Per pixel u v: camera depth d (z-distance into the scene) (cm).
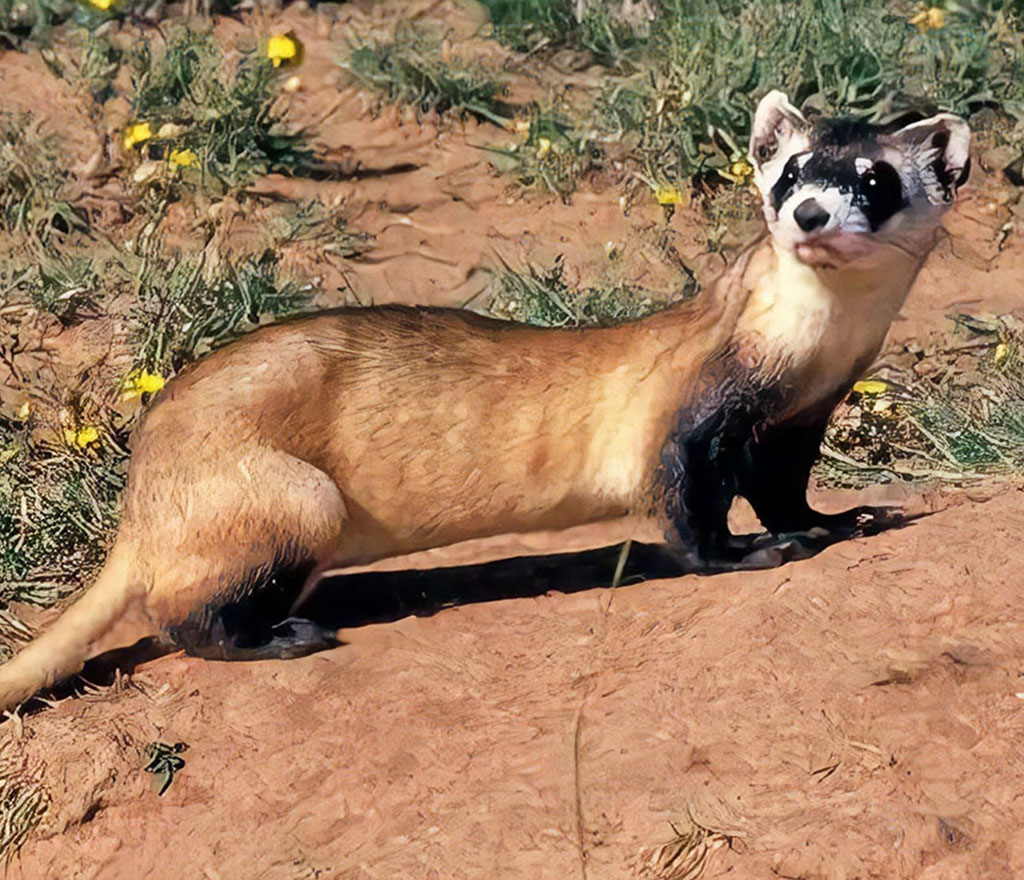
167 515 652
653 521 699
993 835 513
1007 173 1210
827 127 668
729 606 655
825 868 501
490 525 691
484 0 1529
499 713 604
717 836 514
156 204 1141
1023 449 813
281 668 651
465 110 1327
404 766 579
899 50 1305
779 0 1360
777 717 575
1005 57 1332
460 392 671
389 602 707
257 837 557
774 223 664
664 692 597
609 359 683
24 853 571
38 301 1010
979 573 650
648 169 1189
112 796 582
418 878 521
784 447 707
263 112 1254
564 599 692
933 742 557
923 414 862
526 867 520
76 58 1362
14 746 605
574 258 1105
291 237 1116
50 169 1169
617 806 539
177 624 659
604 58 1433
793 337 671
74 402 873
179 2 1516
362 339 679
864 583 652
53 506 795
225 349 689
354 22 1524
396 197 1201
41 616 736
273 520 648
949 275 1080
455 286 1070
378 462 669
